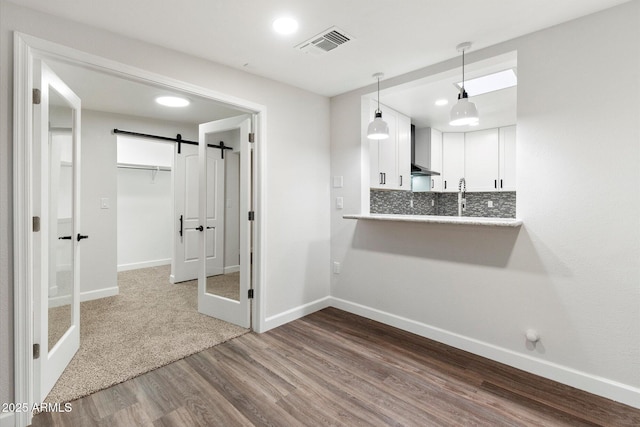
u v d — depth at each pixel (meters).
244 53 2.32
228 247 3.86
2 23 1.59
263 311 2.81
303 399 1.87
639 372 1.78
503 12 1.85
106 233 3.83
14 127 1.62
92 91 3.06
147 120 4.17
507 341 2.25
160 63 2.18
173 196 4.43
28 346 1.68
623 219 1.81
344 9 1.80
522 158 2.14
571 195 1.97
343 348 2.51
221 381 2.05
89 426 1.64
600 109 1.86
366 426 1.65
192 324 2.96
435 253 2.63
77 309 2.40
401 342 2.61
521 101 2.14
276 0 1.70
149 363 2.25
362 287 3.18
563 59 1.98
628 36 1.77
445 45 2.24
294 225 3.08
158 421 1.69
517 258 2.19
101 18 1.83
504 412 1.76
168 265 5.75
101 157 3.79
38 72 1.74
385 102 3.51
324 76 2.79
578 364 1.97
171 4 1.71
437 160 4.82
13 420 1.62
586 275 1.93
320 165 3.33
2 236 1.61
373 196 4.15
